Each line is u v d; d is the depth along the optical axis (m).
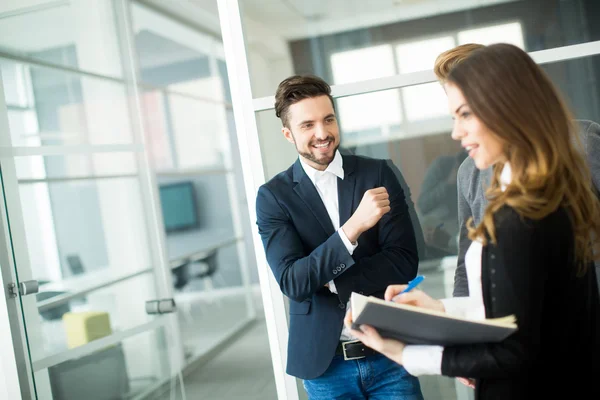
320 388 1.73
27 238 2.60
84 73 3.17
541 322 1.02
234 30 2.06
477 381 1.11
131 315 3.22
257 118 2.08
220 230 7.57
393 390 1.71
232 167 8.00
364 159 1.78
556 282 1.01
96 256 3.10
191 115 7.38
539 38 1.92
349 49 2.03
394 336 1.13
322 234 1.69
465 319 0.99
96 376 2.85
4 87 2.57
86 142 3.15
